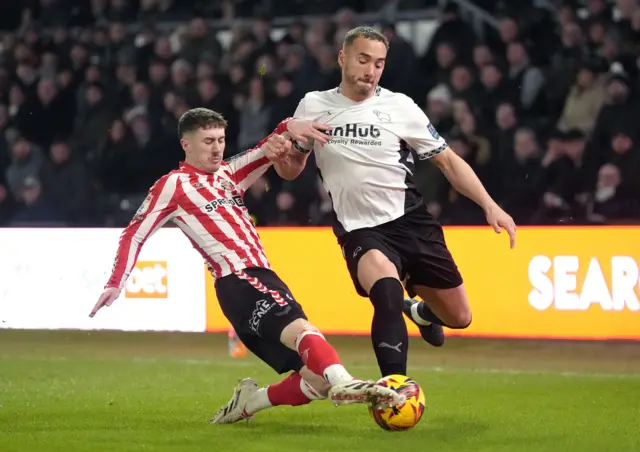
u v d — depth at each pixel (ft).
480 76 99.96
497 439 46.26
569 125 96.78
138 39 121.39
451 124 96.78
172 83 110.73
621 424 50.37
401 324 46.06
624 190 88.22
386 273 47.32
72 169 107.14
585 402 57.98
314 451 43.55
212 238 47.91
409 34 115.14
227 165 50.16
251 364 76.89
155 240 90.07
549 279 80.18
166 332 95.40
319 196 97.66
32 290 94.27
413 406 43.55
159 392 63.26
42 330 98.32
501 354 80.18
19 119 116.16
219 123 48.91
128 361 79.30
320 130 49.80
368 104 49.90
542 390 62.90
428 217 50.80
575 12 102.37
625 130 91.35
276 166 51.80
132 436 47.52
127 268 47.44
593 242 78.59
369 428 49.14
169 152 106.63
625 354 79.05
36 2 127.85
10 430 49.73
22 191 109.50
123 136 107.34
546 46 102.22
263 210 99.35
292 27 111.24
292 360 46.32
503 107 94.02
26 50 120.78
